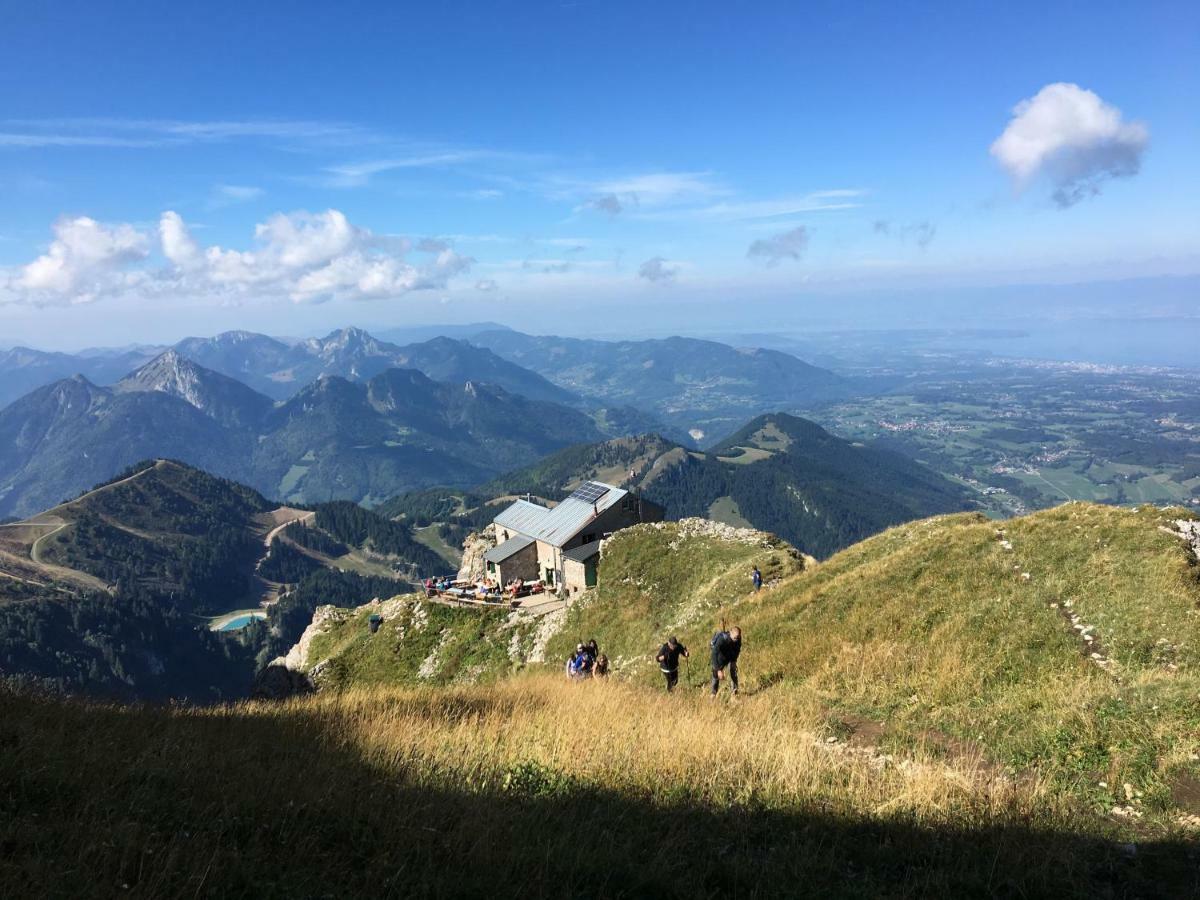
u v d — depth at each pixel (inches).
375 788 426.0
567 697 834.2
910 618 1056.8
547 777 477.4
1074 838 398.3
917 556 1267.2
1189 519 1038.4
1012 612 946.7
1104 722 582.6
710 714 728.3
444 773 473.4
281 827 355.9
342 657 2839.6
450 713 716.0
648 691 950.4
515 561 3223.4
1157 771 494.0
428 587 3073.3
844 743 678.5
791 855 372.5
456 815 389.4
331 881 308.3
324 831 363.6
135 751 476.7
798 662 1061.8
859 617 1130.0
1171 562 907.4
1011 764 569.9
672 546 2450.8
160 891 276.2
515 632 2481.5
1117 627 816.9
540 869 327.9
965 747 628.4
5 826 321.4
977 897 345.1
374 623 2913.4
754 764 516.1
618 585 2354.8
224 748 515.2
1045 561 1065.5
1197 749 506.0
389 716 680.4
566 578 2913.4
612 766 506.6
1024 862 370.0
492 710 729.0
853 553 1572.3
